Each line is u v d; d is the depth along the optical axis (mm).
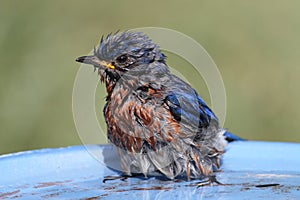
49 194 9531
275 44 20406
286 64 19750
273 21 21047
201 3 21766
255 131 18391
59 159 10469
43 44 19828
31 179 10062
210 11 21516
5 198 9375
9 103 18203
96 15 21359
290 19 21062
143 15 21625
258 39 20625
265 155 10812
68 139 17609
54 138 17703
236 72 19688
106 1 21547
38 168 10281
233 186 9773
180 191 9609
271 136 18344
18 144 17719
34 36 19984
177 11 21641
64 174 10250
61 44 19922
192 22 21203
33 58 19328
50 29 20344
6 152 17656
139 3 21875
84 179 10133
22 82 18625
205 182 9938
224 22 21062
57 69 19109
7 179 9969
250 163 10664
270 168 10492
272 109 18812
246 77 19562
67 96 18391
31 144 17719
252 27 20984
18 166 10211
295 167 10508
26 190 9688
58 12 20875
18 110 18125
